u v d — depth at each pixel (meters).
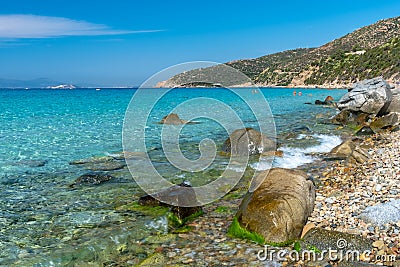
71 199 9.55
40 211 8.71
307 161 13.61
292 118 27.86
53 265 6.35
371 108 23.20
